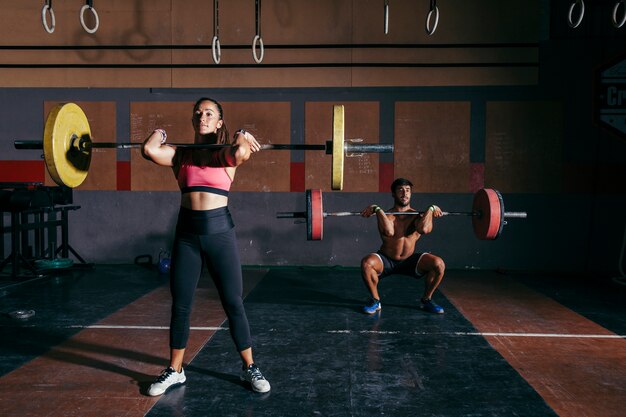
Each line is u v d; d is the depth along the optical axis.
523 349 2.70
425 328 3.08
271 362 2.49
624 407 2.01
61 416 1.91
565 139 4.95
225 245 2.07
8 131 5.14
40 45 5.08
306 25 5.01
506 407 2.00
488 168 5.00
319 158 5.05
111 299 3.76
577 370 2.40
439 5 4.97
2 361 2.48
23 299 3.75
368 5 4.99
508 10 4.93
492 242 5.04
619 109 4.89
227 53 5.05
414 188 5.03
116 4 5.05
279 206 5.10
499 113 4.98
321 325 3.13
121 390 2.14
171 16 5.05
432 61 4.99
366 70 5.02
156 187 5.12
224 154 1.98
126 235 5.16
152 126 5.11
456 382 2.25
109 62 5.09
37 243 4.96
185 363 2.47
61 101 5.11
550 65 4.94
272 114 5.07
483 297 3.91
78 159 2.47
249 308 3.54
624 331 3.04
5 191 4.31
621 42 4.87
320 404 2.03
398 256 3.43
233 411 1.96
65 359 2.51
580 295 4.01
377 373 2.35
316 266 5.10
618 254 4.95
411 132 5.02
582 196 4.97
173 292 2.12
